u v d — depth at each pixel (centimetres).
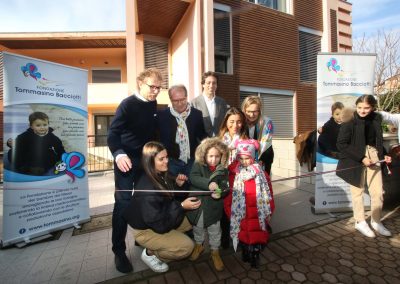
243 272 205
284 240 256
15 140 258
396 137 362
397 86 847
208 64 592
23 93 260
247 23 697
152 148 191
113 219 214
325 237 262
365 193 330
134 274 204
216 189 192
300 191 438
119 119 209
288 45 766
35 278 202
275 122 754
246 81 697
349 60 317
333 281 192
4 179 254
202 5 599
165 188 191
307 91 806
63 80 291
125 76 1175
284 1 780
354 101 319
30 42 1019
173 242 193
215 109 276
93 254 238
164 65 771
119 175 216
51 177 283
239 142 218
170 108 243
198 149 210
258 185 207
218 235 211
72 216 303
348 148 271
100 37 984
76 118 304
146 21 665
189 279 197
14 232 257
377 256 225
